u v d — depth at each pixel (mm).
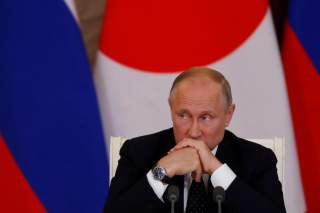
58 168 10766
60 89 10742
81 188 10844
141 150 8148
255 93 10969
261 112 10953
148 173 7320
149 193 7156
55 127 10727
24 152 10656
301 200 10961
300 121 11172
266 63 10961
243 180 7402
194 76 7301
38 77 10688
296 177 10906
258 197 7137
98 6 11117
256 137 10961
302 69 11180
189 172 7371
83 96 10812
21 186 10711
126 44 11094
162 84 11102
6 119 10594
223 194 6293
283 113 10898
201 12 11086
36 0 10711
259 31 11000
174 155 7266
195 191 7641
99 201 10859
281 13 11758
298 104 11188
